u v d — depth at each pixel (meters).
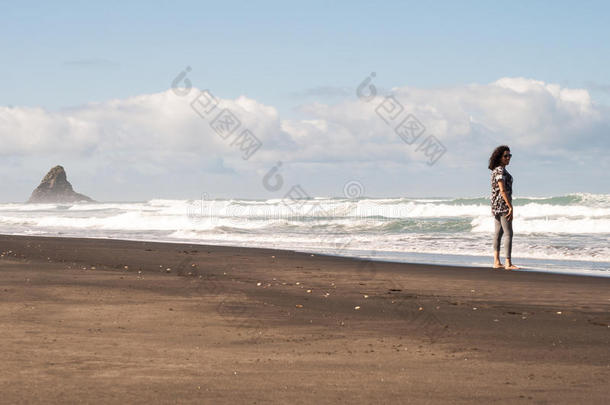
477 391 4.27
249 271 13.78
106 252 18.06
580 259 17.14
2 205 117.12
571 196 44.16
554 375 4.80
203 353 5.42
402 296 10.01
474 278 12.63
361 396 4.09
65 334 6.07
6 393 3.96
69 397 3.90
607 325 7.39
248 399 3.96
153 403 3.82
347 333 6.62
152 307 7.95
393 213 45.28
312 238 25.73
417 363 5.19
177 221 39.09
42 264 13.60
